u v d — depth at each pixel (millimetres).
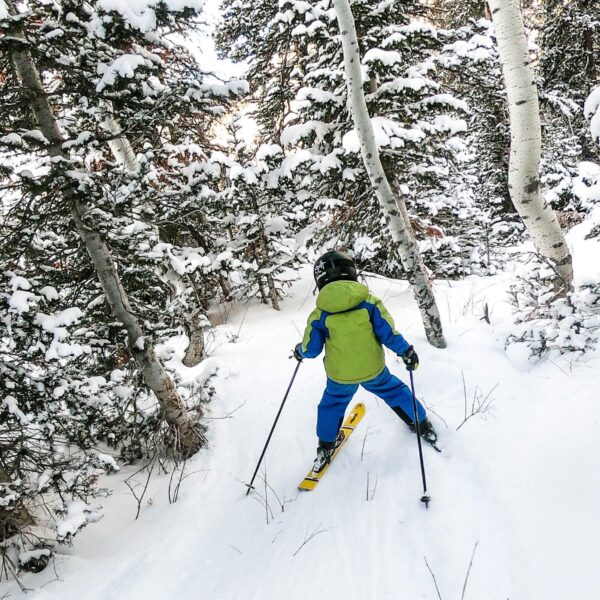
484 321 5480
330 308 3082
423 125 6344
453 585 2164
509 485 2688
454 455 3137
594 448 2734
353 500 2994
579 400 3311
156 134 4172
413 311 6590
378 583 2295
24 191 3490
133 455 4438
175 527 3234
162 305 5793
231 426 4543
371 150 4266
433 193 9188
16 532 3170
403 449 3369
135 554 3014
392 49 6051
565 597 1959
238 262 6637
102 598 2637
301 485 3299
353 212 7328
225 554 2883
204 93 3639
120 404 4297
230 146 8047
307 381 5109
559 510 2406
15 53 3422
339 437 3621
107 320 4457
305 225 8617
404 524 2633
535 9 11953
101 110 3832
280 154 6324
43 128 3535
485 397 3783
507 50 4062
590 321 3869
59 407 3373
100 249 3783
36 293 3295
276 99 7738
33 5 3746
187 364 6496
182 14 3168
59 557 3102
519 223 12836
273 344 6586
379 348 3232
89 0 3879
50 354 2988
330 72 6094
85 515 2928
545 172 10992
